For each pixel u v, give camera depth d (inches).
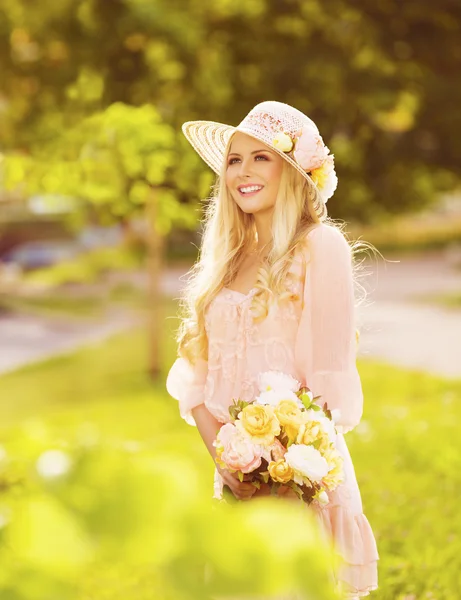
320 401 103.0
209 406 109.8
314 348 103.7
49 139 467.5
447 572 179.3
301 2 805.9
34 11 698.2
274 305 105.0
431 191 1069.1
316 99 807.7
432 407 401.1
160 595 22.9
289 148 110.9
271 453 96.0
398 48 868.6
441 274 1201.4
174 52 706.8
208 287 113.5
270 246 113.4
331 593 22.2
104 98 673.0
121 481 22.6
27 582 21.7
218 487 112.9
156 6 681.6
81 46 692.7
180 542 22.2
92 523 22.1
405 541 199.6
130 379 565.0
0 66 717.9
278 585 21.9
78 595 22.5
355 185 905.5
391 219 1033.5
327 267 104.6
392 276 1183.6
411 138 909.8
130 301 1029.2
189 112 722.8
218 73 757.9
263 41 812.6
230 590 21.9
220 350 109.1
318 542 23.9
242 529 22.4
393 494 245.9
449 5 839.1
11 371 623.5
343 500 103.7
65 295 1074.7
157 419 440.8
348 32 851.4
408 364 567.5
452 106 875.4
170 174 462.3
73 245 1441.9
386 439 315.3
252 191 113.1
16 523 22.2
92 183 468.8
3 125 677.3
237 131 113.9
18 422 445.7
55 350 714.8
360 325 121.5
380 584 171.3
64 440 28.6
